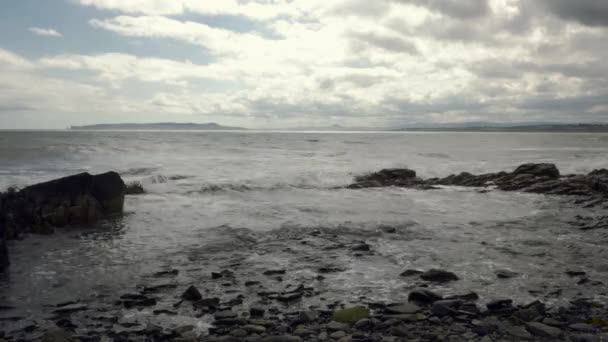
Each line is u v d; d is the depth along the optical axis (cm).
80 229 1300
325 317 663
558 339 578
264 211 1606
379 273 892
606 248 1095
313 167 3272
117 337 588
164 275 875
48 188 1384
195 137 10056
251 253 1048
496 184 2559
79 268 921
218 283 826
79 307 698
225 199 1884
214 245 1120
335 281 841
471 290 784
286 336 573
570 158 4462
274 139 9838
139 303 716
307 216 1518
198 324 639
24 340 582
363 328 615
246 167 3175
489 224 1406
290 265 948
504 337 584
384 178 2742
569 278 857
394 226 1354
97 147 4647
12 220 1212
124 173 2714
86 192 1457
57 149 4056
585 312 682
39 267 926
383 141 9288
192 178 2517
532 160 4231
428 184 2627
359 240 1174
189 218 1469
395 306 689
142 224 1373
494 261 979
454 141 10056
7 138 7356
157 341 580
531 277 862
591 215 1582
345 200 1916
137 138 8406
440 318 652
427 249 1085
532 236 1232
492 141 10294
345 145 7119
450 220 1473
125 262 967
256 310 671
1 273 883
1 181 2222
